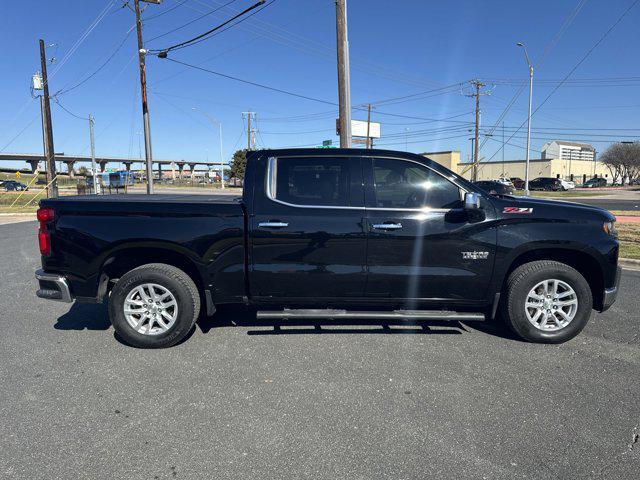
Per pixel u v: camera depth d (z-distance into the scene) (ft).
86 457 9.11
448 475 8.57
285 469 8.75
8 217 70.38
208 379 12.49
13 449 9.36
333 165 14.67
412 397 11.46
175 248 14.39
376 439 9.70
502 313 15.26
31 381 12.40
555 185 192.44
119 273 15.62
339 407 11.00
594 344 14.94
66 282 14.66
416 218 14.26
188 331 14.67
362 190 14.55
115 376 12.69
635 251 31.83
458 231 14.28
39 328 16.67
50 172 95.50
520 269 14.71
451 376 12.62
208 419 10.48
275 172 14.67
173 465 8.87
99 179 151.64
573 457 9.09
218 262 14.49
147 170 82.53
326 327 16.49
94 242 14.39
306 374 12.76
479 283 14.55
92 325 17.01
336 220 14.28
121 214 14.44
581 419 10.45
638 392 11.71
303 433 9.93
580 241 14.38
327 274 14.44
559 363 13.47
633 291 21.68
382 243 14.29
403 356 13.97
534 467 8.79
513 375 12.68
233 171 244.83
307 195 14.57
